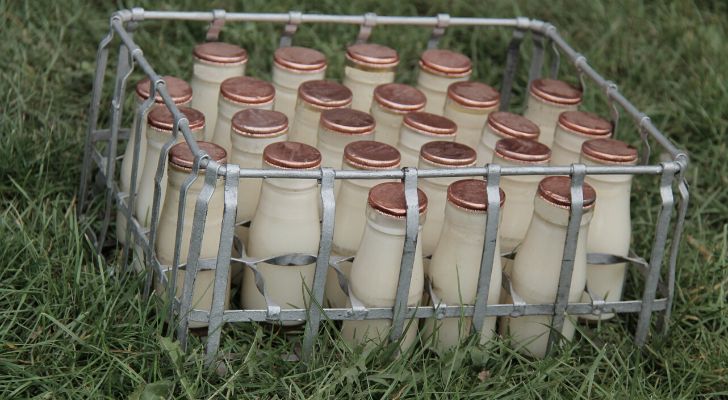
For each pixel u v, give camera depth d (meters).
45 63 1.54
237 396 1.13
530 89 1.33
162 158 1.14
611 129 1.27
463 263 1.17
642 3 1.77
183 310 1.13
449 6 1.73
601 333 1.25
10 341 1.17
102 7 1.68
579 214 1.15
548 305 1.19
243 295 1.21
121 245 1.29
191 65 1.59
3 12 1.57
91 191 1.36
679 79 1.66
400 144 1.24
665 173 1.19
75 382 1.14
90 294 1.20
